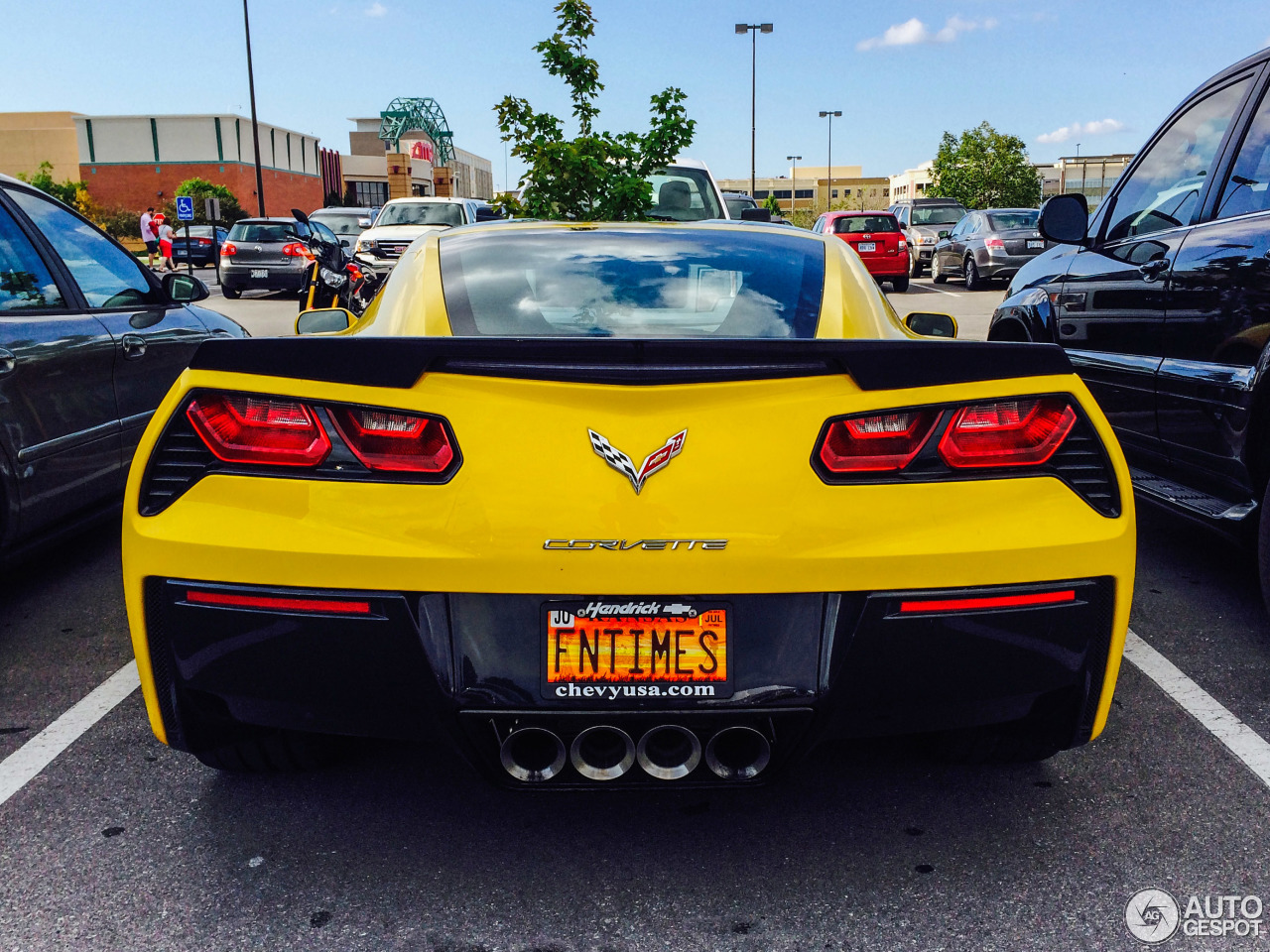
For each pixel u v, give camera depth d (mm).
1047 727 2211
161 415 2086
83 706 3061
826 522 1959
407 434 1959
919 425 2002
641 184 7844
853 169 144125
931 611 1990
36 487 3670
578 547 1932
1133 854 2264
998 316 5605
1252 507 3416
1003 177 55781
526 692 1985
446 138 98812
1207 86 4305
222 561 1992
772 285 2688
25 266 3920
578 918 2059
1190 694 3072
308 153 90938
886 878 2184
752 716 1998
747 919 2053
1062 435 2055
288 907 2094
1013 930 2010
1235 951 1941
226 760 2486
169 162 79000
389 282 2855
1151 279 4027
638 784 2029
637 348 1943
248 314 16438
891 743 2783
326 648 1982
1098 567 2057
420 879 2188
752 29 41125
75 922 2047
